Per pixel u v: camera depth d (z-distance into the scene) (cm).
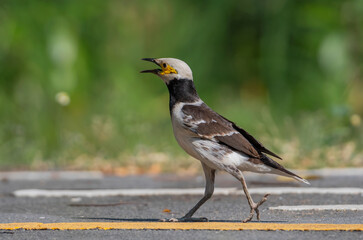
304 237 647
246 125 1656
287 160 1315
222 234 668
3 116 1711
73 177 1273
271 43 1988
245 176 1186
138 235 673
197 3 2080
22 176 1291
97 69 1925
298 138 1427
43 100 1750
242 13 2052
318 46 1931
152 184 1143
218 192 993
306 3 1977
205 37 2041
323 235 655
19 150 1510
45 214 855
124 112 1644
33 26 1914
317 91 1884
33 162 1460
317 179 1134
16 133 1581
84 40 1950
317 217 783
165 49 2036
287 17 1988
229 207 882
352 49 1922
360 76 1917
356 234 657
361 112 1884
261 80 2017
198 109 795
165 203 931
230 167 771
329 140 1434
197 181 1169
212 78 2031
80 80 1845
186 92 814
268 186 1058
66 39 1884
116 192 1023
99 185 1145
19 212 879
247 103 1936
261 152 794
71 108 1781
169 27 2062
